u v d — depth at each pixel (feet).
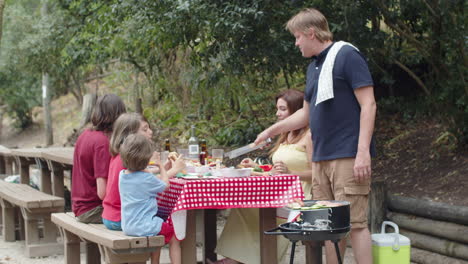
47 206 18.26
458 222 15.52
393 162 21.68
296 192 12.92
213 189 12.55
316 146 12.53
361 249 12.19
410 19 20.54
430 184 18.66
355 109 12.09
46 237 18.99
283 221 14.73
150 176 12.02
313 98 12.54
